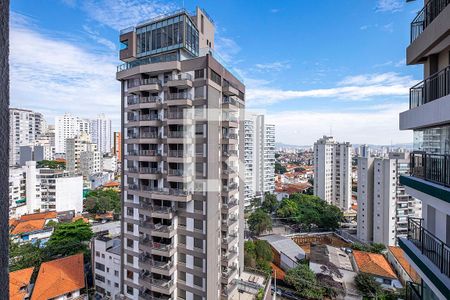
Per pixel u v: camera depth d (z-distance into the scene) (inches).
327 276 1259.2
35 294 1035.3
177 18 849.5
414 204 1782.7
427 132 318.7
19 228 1786.4
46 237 1791.3
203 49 919.0
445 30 255.1
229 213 928.9
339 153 2827.3
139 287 917.8
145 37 913.5
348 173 2748.5
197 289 804.0
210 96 801.6
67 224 1587.1
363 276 1210.0
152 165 891.4
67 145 3516.2
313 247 1576.0
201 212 800.9
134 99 906.1
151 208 853.8
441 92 278.4
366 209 1907.0
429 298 337.1
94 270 1254.9
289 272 1302.9
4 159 76.2
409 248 335.0
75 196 2516.0
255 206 2615.7
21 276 1111.0
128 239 950.4
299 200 2586.1
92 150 3710.6
